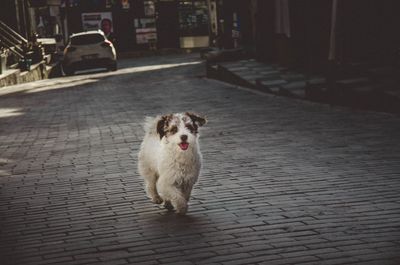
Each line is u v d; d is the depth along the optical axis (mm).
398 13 18688
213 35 43125
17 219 7398
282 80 21781
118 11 54875
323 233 6105
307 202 7320
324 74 22594
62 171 10086
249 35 33344
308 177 8609
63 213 7531
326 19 22578
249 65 27250
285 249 5703
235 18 35281
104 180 9188
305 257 5465
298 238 5992
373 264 5207
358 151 10227
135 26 55438
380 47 19172
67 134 14258
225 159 10211
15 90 26531
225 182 8578
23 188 9039
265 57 28688
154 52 54188
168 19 56125
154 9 55688
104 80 29625
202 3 56562
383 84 15828
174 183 6945
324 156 10000
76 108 19453
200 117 6957
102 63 35219
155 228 6641
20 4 37938
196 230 6465
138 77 30219
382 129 12125
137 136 13250
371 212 6766
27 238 6609
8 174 10141
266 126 13469
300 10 24641
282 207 7152
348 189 7844
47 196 8453
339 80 16922
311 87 17734
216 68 27312
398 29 18672
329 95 16859
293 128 13000
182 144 6598
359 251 5535
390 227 6188
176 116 6812
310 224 6430
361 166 9117
